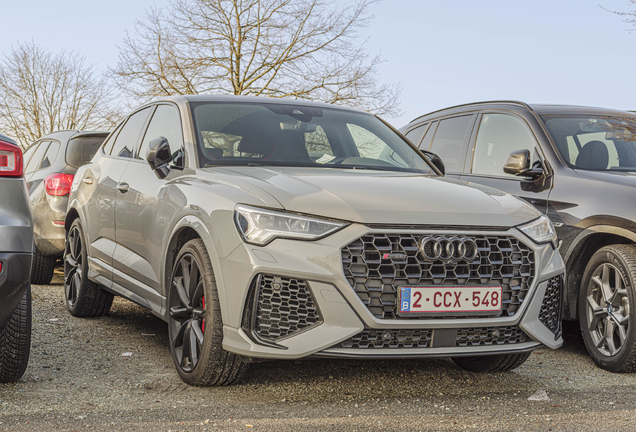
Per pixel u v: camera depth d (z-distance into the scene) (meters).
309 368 3.82
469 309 3.11
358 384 3.55
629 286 3.96
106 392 3.30
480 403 3.27
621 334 4.00
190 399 3.20
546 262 3.39
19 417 2.87
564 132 5.05
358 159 4.25
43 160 7.41
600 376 3.97
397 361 4.07
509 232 3.27
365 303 2.98
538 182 4.78
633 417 3.05
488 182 5.25
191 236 3.63
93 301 5.21
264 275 3.03
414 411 3.10
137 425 2.79
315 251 2.97
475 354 3.16
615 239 4.32
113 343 4.44
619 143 5.11
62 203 6.78
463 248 3.11
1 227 2.81
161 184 4.02
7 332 3.23
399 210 3.11
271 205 3.10
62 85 29.53
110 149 5.38
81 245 5.30
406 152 4.61
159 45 22.44
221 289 3.16
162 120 4.59
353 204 3.09
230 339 3.11
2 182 2.86
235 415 2.96
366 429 2.80
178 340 3.61
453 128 6.11
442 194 3.40
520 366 4.16
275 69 22.52
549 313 3.46
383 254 3.02
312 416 2.97
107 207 4.81
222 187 3.41
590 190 4.37
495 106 5.73
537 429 2.86
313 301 2.96
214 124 4.19
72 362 3.88
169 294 3.68
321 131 4.41
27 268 2.92
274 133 4.23
